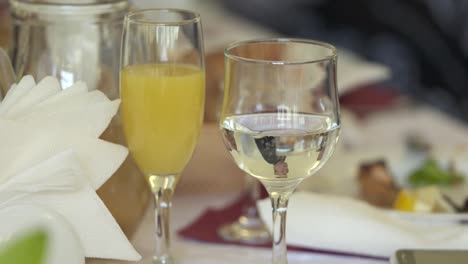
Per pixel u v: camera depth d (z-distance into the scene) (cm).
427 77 284
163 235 100
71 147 95
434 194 114
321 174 119
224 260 105
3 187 92
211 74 133
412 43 285
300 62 93
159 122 97
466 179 120
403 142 131
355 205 107
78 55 102
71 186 94
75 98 97
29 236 92
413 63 285
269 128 94
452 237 106
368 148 127
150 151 98
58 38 102
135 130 98
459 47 279
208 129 120
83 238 95
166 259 100
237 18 207
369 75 152
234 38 171
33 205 92
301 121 93
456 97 278
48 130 94
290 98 94
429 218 110
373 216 106
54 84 97
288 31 302
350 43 293
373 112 150
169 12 100
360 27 291
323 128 93
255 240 109
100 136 100
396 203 114
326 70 94
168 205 100
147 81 97
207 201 119
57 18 101
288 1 300
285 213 96
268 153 92
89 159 96
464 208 114
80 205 95
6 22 135
